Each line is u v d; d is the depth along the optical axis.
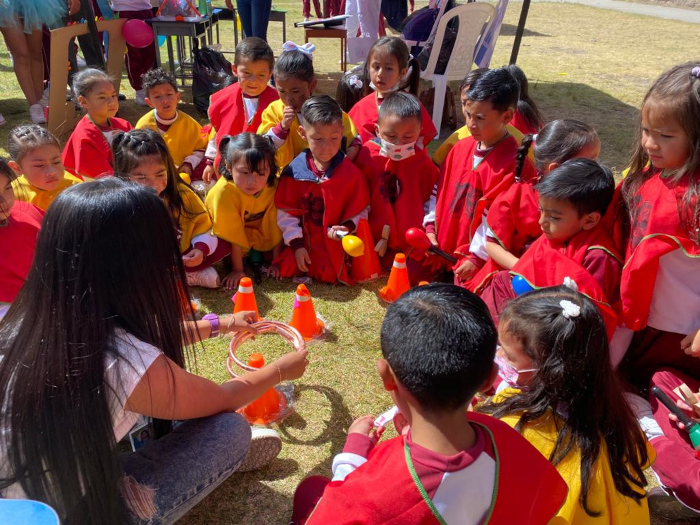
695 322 2.29
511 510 1.34
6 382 1.40
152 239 1.45
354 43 6.52
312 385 2.68
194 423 1.82
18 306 1.48
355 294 3.40
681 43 10.94
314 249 3.51
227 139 3.40
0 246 2.47
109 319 1.42
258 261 3.54
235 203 3.36
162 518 1.68
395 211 3.56
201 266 3.40
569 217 2.34
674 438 2.12
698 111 1.97
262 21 6.72
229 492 2.15
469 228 3.23
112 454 1.43
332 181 3.37
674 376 2.36
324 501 1.33
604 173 2.34
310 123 3.26
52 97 5.20
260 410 2.44
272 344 2.93
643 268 2.19
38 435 1.37
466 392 1.31
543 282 2.44
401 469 1.30
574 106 6.67
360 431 1.78
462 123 6.16
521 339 1.70
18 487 1.48
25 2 5.25
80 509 1.45
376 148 3.62
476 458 1.30
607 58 9.47
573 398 1.65
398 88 4.02
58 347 1.37
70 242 1.38
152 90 4.30
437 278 3.54
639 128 2.31
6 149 5.00
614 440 1.68
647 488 2.22
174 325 1.58
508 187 3.05
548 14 14.27
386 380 1.43
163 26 6.11
